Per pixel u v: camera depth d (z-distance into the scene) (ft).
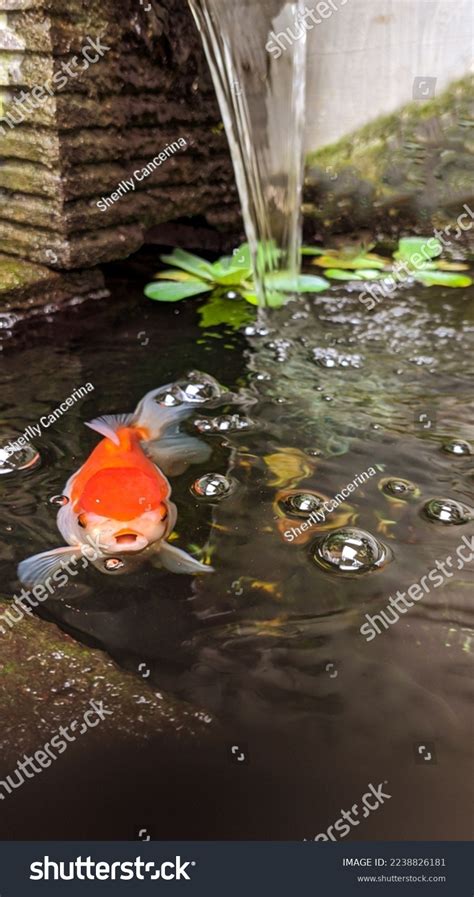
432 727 3.93
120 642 4.51
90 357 8.46
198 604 4.81
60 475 6.21
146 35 9.26
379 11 10.96
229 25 9.64
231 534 5.46
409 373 8.00
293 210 11.60
